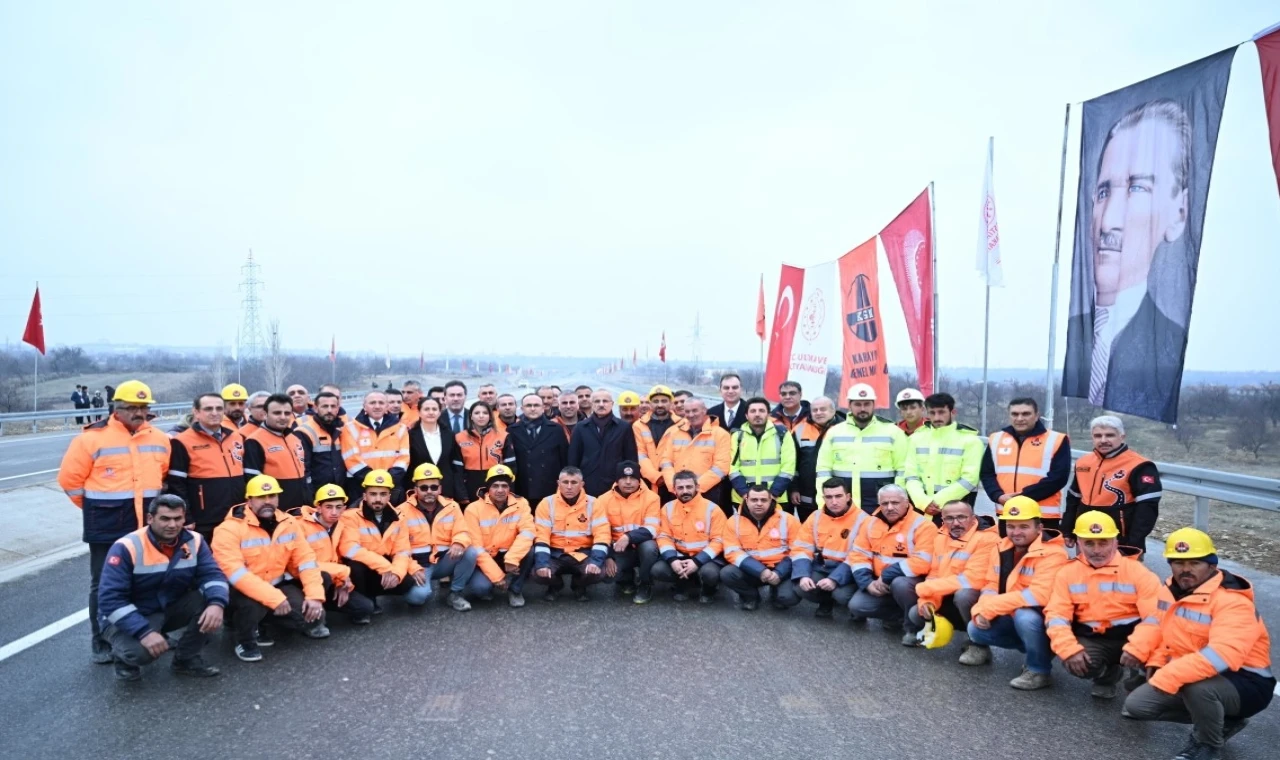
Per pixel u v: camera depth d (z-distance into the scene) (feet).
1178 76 21.26
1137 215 22.58
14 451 61.36
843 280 36.99
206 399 20.76
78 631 20.34
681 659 18.71
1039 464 21.33
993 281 32.09
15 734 14.34
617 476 25.57
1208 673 13.69
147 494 18.86
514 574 23.68
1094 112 24.34
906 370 161.27
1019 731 14.84
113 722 14.92
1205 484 26.32
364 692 16.51
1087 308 24.73
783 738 14.40
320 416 26.66
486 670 17.85
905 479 23.82
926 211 30.07
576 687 16.81
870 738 14.44
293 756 13.56
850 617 22.80
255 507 19.42
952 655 19.44
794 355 42.78
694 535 23.93
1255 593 22.40
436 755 13.61
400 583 22.66
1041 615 17.31
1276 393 83.15
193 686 16.84
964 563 19.57
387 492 22.58
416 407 33.55
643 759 13.52
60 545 30.83
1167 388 21.36
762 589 26.32
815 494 26.73
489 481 23.86
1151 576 16.28
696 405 27.02
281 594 18.60
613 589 26.14
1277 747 14.12
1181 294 21.09
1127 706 14.94
